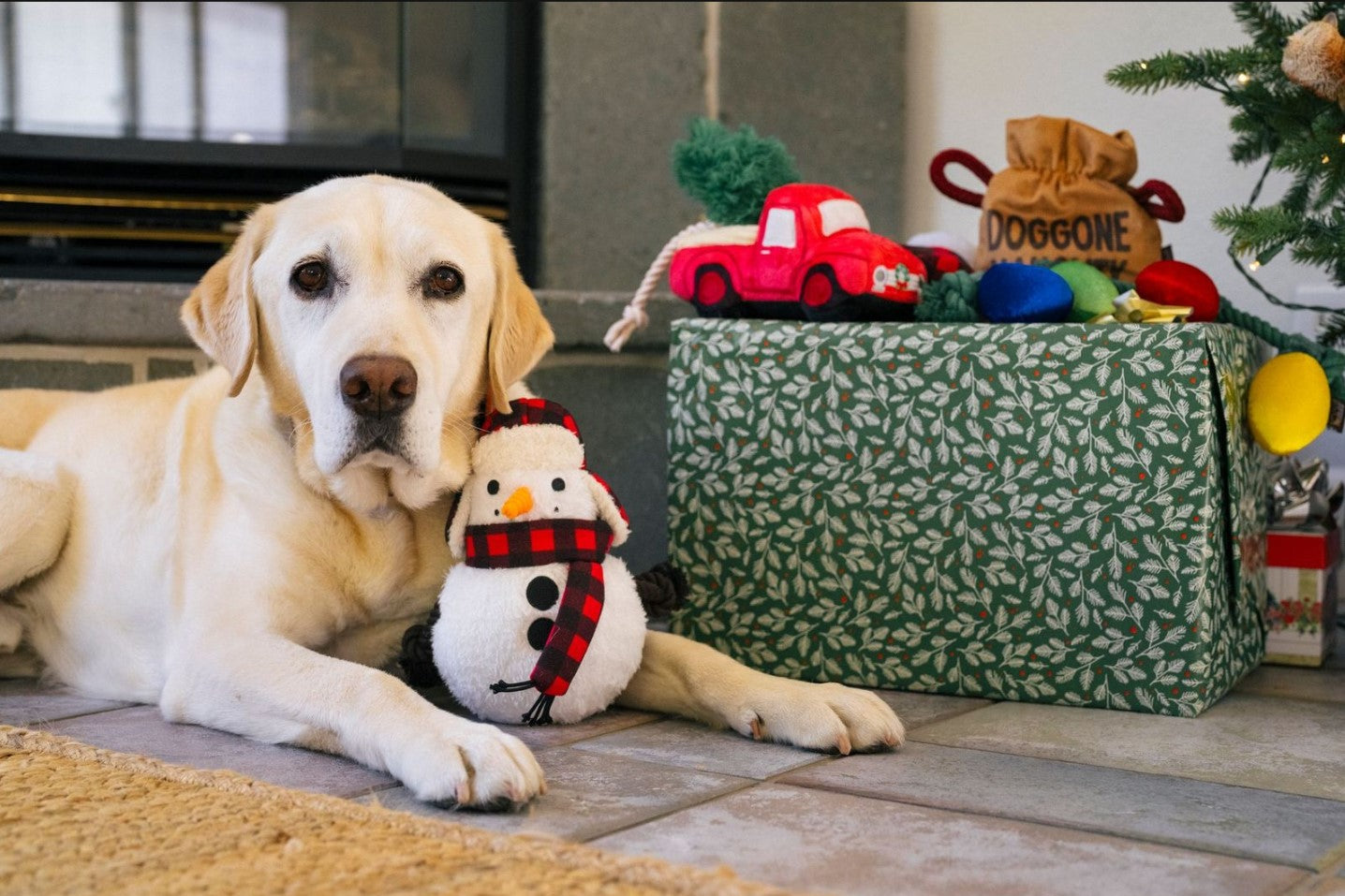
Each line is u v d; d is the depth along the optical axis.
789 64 3.47
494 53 3.42
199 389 2.04
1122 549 1.87
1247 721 1.83
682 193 3.49
